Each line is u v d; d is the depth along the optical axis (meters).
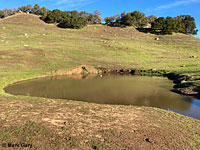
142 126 13.41
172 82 34.19
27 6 131.12
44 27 97.00
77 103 18.91
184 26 115.25
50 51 55.06
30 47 56.78
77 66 47.12
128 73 45.91
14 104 16.98
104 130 12.34
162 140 11.54
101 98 23.11
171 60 57.69
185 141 11.72
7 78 32.09
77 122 13.38
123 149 10.23
